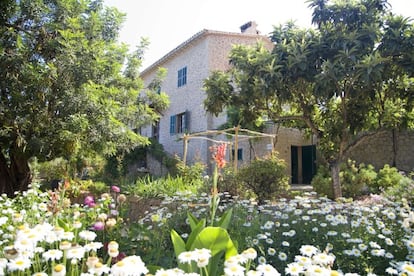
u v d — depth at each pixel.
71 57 7.16
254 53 7.97
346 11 6.90
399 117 8.06
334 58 6.89
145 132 20.83
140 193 7.70
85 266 1.99
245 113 8.67
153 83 12.42
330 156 8.24
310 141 14.27
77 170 11.15
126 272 1.48
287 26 8.07
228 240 2.18
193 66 16.11
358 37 6.67
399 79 7.41
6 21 7.51
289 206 4.12
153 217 3.53
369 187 8.96
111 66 8.66
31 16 7.53
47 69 6.99
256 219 3.74
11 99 7.03
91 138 7.49
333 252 3.06
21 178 8.67
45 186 9.31
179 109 17.09
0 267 1.64
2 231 2.73
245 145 13.91
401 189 6.41
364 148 12.33
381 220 3.78
